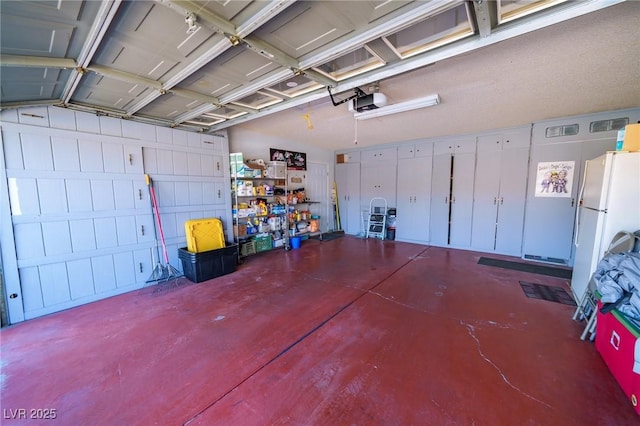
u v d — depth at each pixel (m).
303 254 4.96
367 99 2.70
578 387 1.62
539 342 2.10
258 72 2.13
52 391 1.64
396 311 2.65
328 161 7.01
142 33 1.58
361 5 1.37
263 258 4.69
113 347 2.09
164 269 3.62
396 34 1.71
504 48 1.92
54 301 2.75
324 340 2.16
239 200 4.82
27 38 1.51
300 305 2.81
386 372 1.77
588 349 2.00
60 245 2.78
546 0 1.39
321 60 1.87
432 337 2.19
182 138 3.79
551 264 4.20
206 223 3.95
